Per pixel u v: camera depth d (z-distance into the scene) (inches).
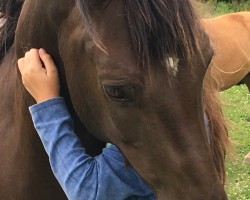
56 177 53.2
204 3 57.0
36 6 52.8
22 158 58.2
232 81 183.5
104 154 52.8
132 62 42.8
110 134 47.4
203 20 50.3
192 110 43.6
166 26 42.4
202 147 43.4
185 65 43.2
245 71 186.5
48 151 52.1
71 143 51.6
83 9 45.0
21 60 54.0
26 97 55.9
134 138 44.8
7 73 63.7
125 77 42.6
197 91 43.9
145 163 44.8
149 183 45.8
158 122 43.3
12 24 62.9
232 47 180.5
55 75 52.9
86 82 47.1
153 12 42.7
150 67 42.8
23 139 57.7
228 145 57.0
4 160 59.9
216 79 57.3
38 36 53.7
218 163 53.4
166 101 42.9
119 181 51.9
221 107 58.3
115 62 42.9
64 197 58.7
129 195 53.4
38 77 52.4
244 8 247.3
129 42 43.4
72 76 48.9
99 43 43.4
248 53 185.3
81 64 47.2
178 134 43.1
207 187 42.5
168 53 42.6
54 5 50.2
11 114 60.9
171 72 42.9
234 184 144.9
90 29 44.3
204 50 45.1
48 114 51.9
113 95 43.4
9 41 64.3
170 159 43.3
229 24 186.5
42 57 53.2
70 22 48.6
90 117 49.1
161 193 45.1
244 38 185.9
